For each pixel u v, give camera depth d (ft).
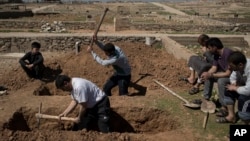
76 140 19.66
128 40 62.75
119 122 24.75
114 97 26.58
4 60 52.16
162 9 160.15
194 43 64.95
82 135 20.22
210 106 24.31
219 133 20.99
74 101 20.12
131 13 127.44
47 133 20.44
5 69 45.73
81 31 74.95
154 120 24.47
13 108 24.34
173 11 147.33
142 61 36.88
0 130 20.68
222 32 77.41
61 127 24.06
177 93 28.81
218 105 25.72
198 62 28.48
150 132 24.49
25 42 60.03
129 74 27.07
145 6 184.03
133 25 78.79
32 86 31.12
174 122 23.26
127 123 24.72
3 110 23.93
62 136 20.08
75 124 23.97
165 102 26.14
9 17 99.96
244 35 71.15
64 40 60.80
